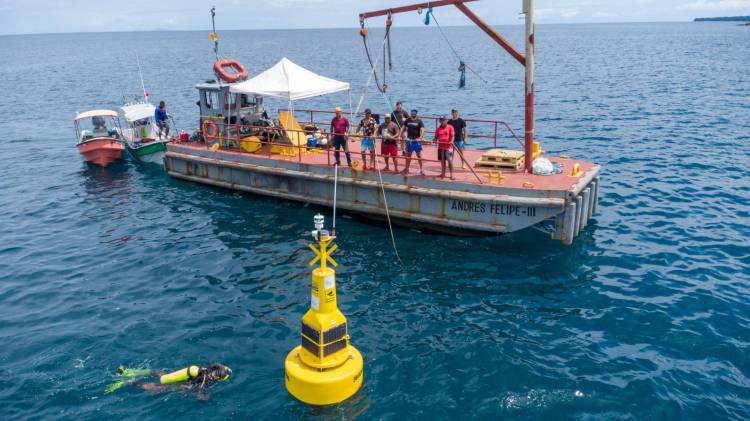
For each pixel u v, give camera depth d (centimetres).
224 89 2269
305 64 10194
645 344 1205
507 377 1091
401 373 1105
